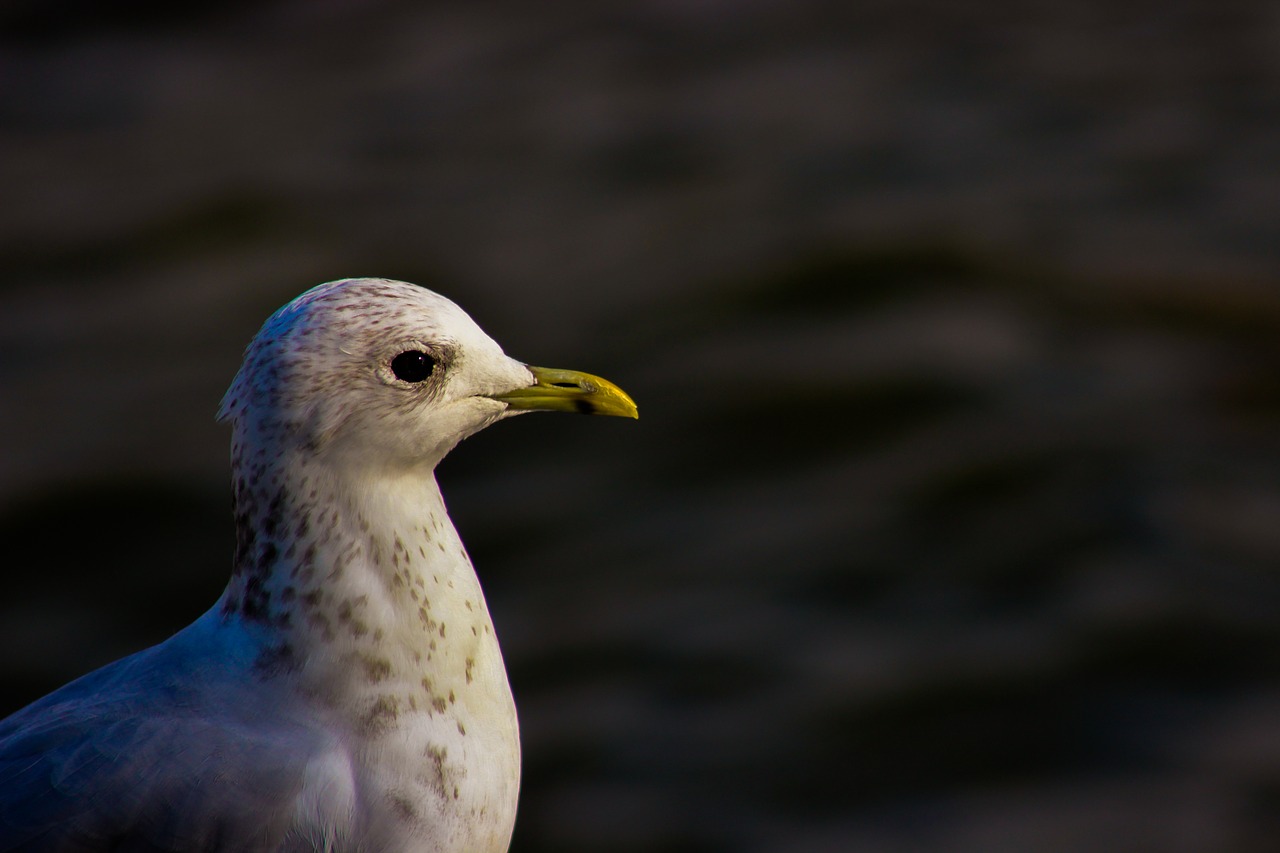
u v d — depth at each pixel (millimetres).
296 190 23734
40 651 13258
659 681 12094
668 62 28281
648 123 25141
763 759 11172
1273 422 15586
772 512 14273
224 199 23344
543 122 25859
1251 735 11203
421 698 5340
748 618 12688
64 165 25922
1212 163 21906
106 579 14141
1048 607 12664
